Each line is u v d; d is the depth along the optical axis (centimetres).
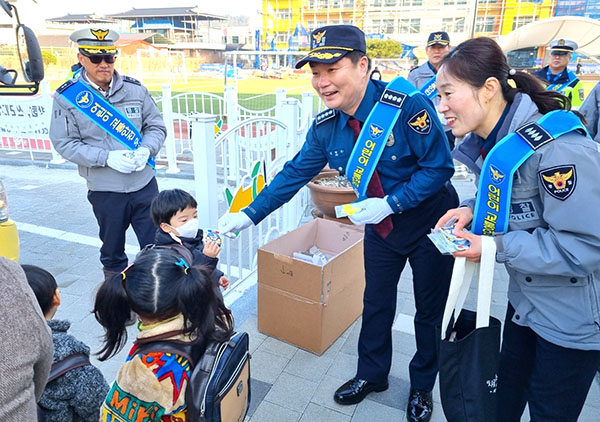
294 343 280
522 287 148
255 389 245
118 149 324
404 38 4256
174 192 231
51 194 640
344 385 240
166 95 713
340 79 180
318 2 4531
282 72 3797
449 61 142
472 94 139
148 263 140
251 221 226
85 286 367
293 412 230
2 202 221
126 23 6756
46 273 161
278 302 277
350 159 199
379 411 232
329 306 268
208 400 130
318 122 209
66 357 150
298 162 227
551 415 152
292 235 309
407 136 188
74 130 312
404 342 291
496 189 141
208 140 274
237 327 300
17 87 257
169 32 6531
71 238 475
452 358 143
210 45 4972
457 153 164
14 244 223
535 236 138
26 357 76
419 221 204
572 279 138
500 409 182
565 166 127
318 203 454
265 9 4700
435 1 4062
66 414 150
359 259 294
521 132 135
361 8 4350
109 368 261
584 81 1903
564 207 128
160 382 132
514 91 142
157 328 138
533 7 3566
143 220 340
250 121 335
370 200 199
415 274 212
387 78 1653
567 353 143
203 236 245
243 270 388
